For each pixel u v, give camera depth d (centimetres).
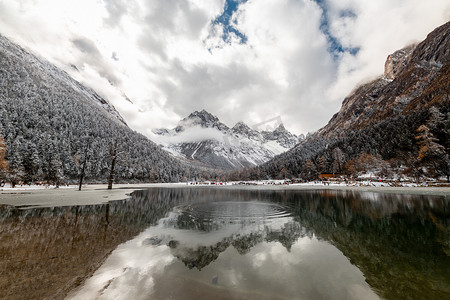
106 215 1315
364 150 8494
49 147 6756
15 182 4469
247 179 14662
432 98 9688
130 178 10181
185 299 412
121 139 12262
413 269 590
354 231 1020
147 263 603
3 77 12206
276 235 942
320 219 1312
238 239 876
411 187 4150
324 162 9256
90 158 8375
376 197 2639
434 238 897
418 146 6494
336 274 551
